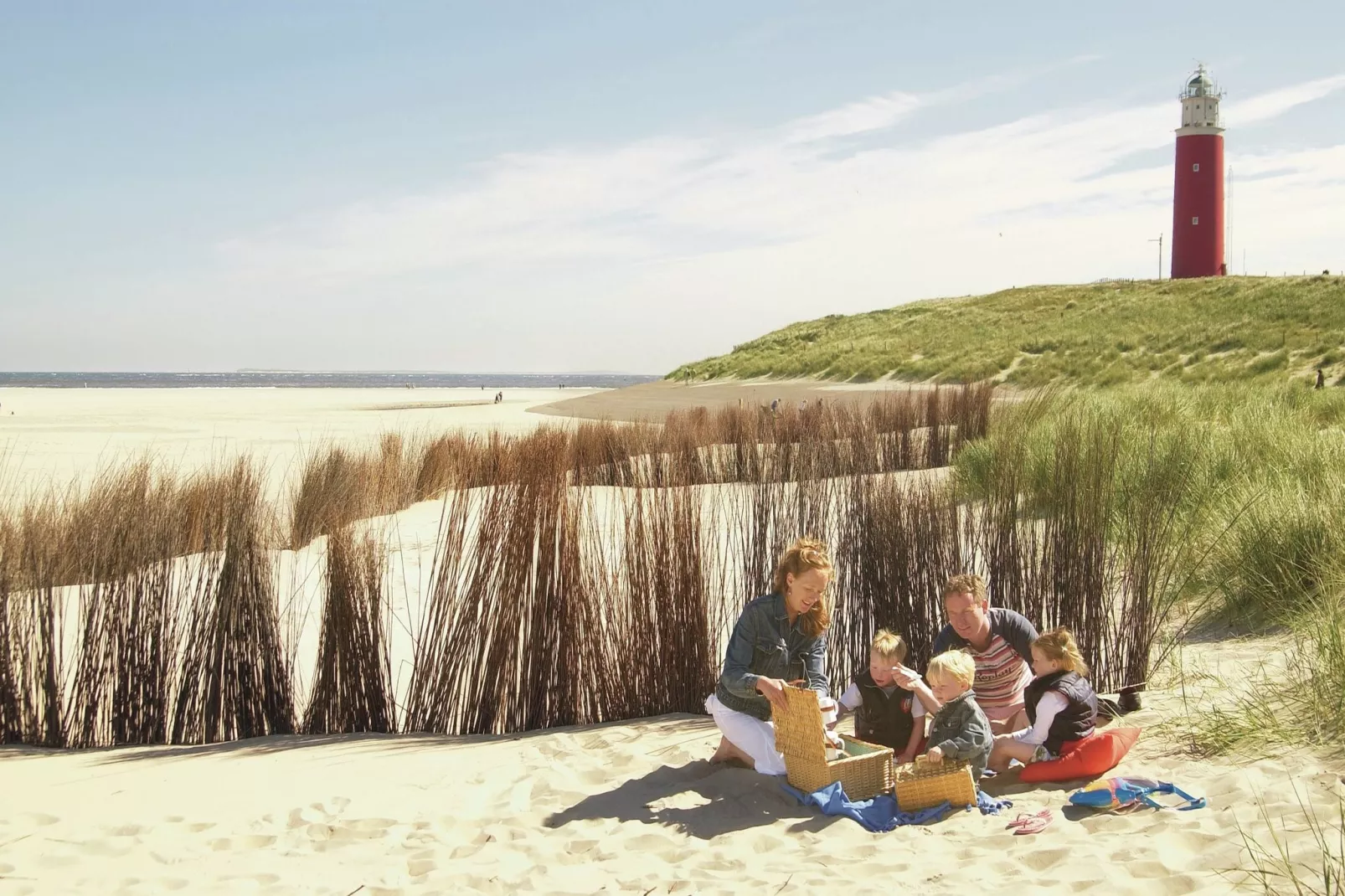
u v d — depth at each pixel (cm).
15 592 489
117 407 4175
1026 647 401
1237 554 555
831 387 3306
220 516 543
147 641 487
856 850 306
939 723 354
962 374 3039
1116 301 3834
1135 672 457
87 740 476
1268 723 359
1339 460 675
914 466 1147
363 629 478
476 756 415
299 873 299
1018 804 338
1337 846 265
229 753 436
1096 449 504
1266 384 1823
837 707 406
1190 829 293
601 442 1162
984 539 496
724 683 381
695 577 477
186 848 321
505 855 309
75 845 325
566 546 471
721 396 3300
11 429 2628
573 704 468
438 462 1223
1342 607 451
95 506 521
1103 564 475
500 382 18912
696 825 330
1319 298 3064
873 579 483
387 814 348
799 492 537
